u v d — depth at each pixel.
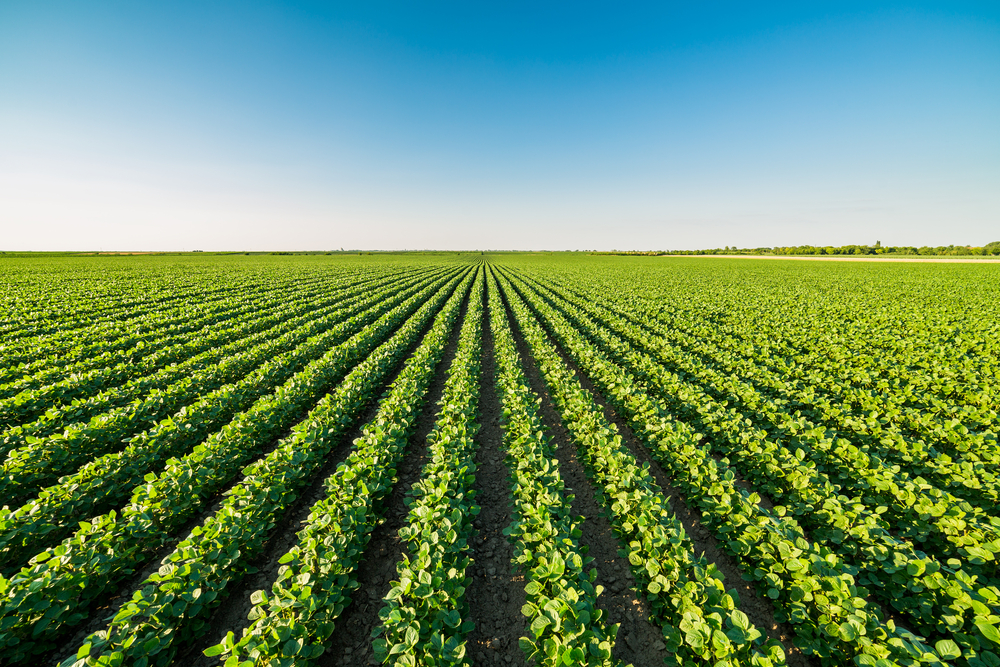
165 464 7.60
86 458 7.41
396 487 7.45
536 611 4.07
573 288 36.78
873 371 11.27
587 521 6.59
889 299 26.23
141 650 3.83
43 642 4.23
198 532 5.00
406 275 55.78
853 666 3.74
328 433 8.02
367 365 12.25
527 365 15.45
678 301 27.11
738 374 11.91
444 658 3.70
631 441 9.18
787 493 6.25
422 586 4.20
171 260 86.81
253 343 16.00
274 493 6.05
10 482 6.18
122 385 11.15
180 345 14.73
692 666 3.69
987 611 3.64
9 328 17.75
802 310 22.27
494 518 6.68
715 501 5.80
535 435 7.76
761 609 4.91
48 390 9.72
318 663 4.29
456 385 10.56
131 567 5.19
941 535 5.03
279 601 4.00
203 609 4.63
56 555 4.48
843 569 4.46
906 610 4.23
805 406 9.45
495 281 49.84
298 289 36.59
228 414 9.55
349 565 4.87
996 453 6.53
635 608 5.00
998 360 11.59
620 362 13.65
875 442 7.46
